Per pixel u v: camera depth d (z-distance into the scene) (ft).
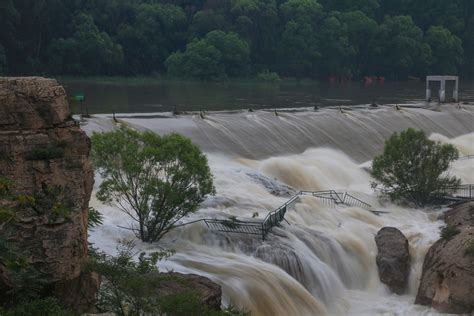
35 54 317.01
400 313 104.47
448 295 103.60
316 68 411.75
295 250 107.34
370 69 437.58
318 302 100.53
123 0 369.91
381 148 198.39
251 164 156.15
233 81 367.04
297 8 401.29
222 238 106.63
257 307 92.22
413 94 319.06
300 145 181.16
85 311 70.64
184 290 74.28
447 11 479.82
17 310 64.64
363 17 422.41
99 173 112.16
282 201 129.39
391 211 137.28
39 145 70.08
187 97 261.24
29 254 68.08
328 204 133.18
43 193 69.62
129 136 105.60
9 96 69.97
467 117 239.91
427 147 141.90
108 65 350.23
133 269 72.38
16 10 298.35
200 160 105.19
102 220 103.81
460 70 476.13
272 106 236.02
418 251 116.98
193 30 385.50
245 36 389.19
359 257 114.83
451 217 128.88
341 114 206.08
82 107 207.62
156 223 103.24
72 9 341.62
